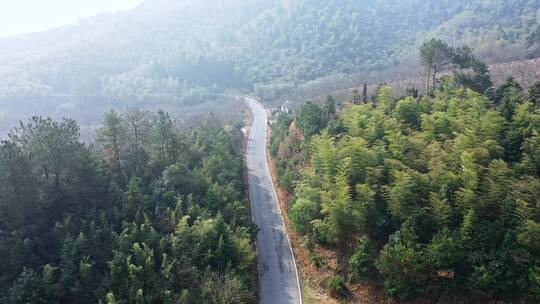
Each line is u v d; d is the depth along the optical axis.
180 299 46.31
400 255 44.75
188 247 53.00
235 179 77.44
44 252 50.50
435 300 45.41
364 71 187.38
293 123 96.19
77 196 57.66
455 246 43.59
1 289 45.16
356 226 52.47
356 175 55.66
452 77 75.25
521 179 46.56
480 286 42.28
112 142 68.88
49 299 45.44
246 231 60.34
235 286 48.41
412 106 65.62
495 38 175.00
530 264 41.03
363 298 50.06
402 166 52.88
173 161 74.25
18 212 51.97
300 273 58.69
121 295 46.66
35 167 56.72
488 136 53.66
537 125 53.25
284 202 78.50
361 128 64.75
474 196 45.66
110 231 53.19
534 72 93.44
